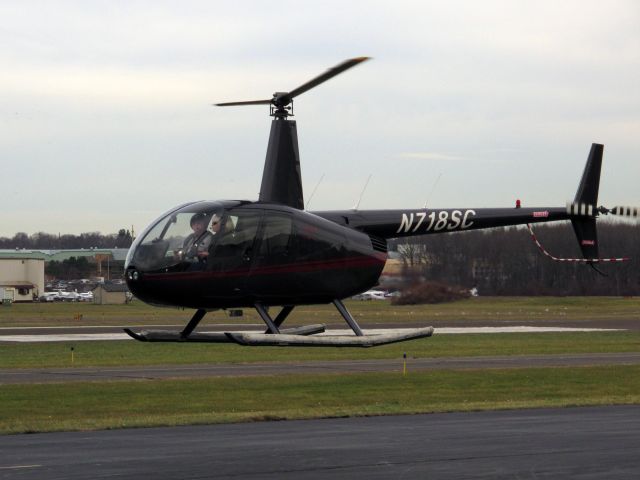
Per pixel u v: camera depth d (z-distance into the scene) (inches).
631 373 1795.0
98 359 2112.5
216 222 1106.7
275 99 1166.3
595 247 1518.2
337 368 1904.5
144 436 1002.1
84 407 1296.8
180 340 1166.3
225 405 1334.9
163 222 1115.9
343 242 1194.6
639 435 1003.9
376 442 953.5
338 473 786.2
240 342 1094.4
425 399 1421.0
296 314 4333.2
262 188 1171.3
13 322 3821.4
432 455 873.5
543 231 2625.5
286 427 1079.0
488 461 844.6
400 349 2453.2
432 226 1331.2
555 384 1626.5
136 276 1093.8
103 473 778.8
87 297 7711.6
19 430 1040.2
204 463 828.6
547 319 3966.5
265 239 1130.0
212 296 1110.4
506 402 1353.3
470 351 2386.8
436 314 4315.9
